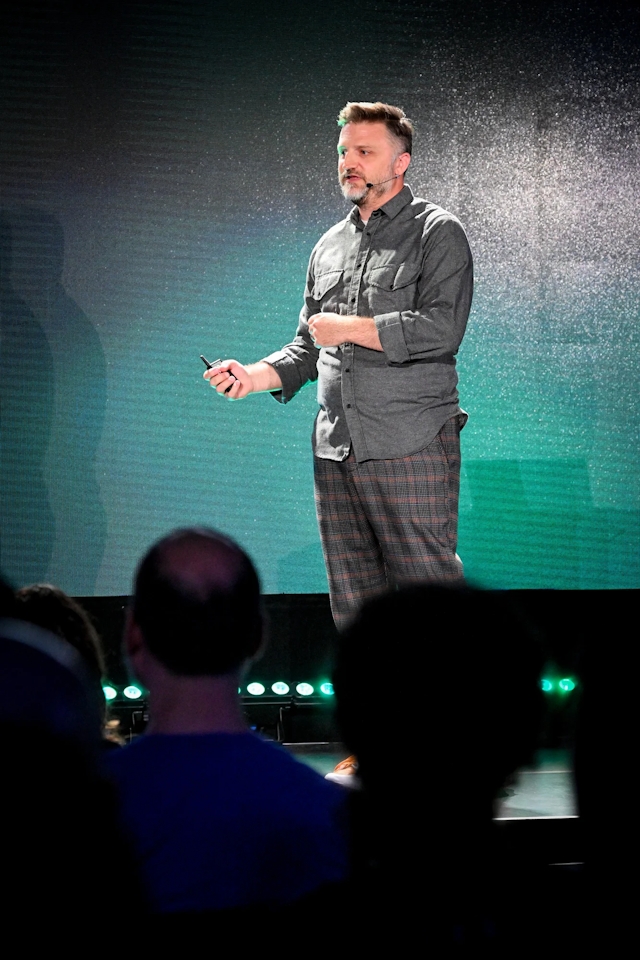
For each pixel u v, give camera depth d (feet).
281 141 26.22
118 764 8.14
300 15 26.16
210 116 26.16
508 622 7.26
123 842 5.00
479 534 26.35
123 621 24.73
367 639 7.20
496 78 26.30
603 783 7.02
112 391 26.12
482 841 7.13
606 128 26.37
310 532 26.25
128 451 26.13
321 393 20.65
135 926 5.20
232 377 20.83
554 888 7.07
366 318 19.49
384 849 7.15
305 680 24.50
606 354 26.45
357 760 7.22
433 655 7.09
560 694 24.54
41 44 26.03
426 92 26.27
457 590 7.32
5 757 4.50
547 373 26.43
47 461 25.98
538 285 26.45
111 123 26.11
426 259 19.89
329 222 26.25
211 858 7.82
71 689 4.64
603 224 26.45
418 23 26.23
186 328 26.18
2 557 25.88
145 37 26.16
